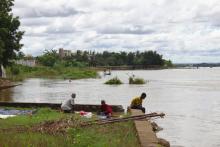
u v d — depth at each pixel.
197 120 28.16
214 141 20.59
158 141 16.25
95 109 29.17
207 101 43.84
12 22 63.28
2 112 27.48
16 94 51.28
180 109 35.16
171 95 52.28
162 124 26.05
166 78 121.50
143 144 15.13
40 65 161.50
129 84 79.75
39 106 31.19
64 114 24.33
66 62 162.88
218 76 148.88
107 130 18.34
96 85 75.38
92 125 19.34
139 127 18.70
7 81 73.62
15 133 15.92
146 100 44.34
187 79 114.50
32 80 95.44
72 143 14.18
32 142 13.77
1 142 13.07
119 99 44.97
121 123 20.52
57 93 54.03
